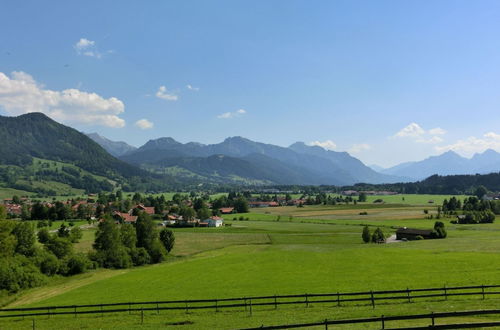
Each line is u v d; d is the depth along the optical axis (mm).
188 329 38125
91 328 41656
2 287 70625
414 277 60531
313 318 38594
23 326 44812
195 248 119562
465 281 55156
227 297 54125
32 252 86312
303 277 66250
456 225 155375
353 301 46969
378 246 106375
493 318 34312
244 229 166000
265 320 39344
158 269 82750
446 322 33750
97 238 99750
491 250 86062
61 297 62156
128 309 47562
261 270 75500
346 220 192000
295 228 165375
